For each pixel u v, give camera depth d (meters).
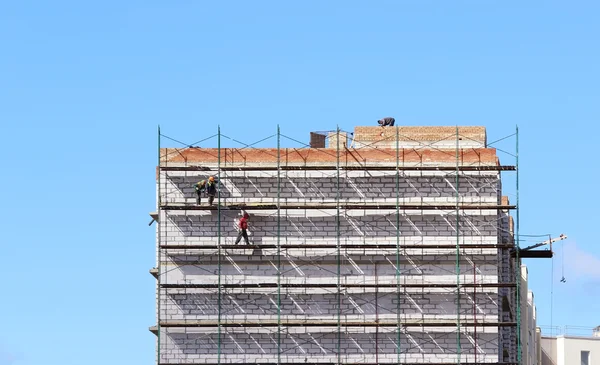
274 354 160.25
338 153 160.88
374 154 162.50
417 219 161.50
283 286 160.25
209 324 160.50
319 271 161.25
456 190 161.25
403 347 159.62
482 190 161.50
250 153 163.12
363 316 160.25
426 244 160.62
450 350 159.38
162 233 162.38
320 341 160.50
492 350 159.25
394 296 160.75
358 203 161.88
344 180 162.50
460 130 165.62
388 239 161.38
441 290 160.12
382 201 161.88
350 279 160.88
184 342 161.00
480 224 161.38
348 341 160.12
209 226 162.50
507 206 160.88
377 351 159.88
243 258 161.62
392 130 165.75
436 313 160.00
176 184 163.00
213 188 160.75
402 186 162.00
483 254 160.62
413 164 162.25
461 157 162.00
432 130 165.75
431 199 161.50
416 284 159.75
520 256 175.62
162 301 161.50
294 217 162.00
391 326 159.88
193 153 163.12
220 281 161.25
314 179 162.38
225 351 160.62
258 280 161.38
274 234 162.00
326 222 162.00
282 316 160.88
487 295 160.12
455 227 161.12
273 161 162.88
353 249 161.25
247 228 161.75
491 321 159.38
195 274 161.75
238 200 162.50
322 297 161.00
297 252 161.50
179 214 162.62
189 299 161.62
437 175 162.00
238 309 161.25
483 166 160.88
